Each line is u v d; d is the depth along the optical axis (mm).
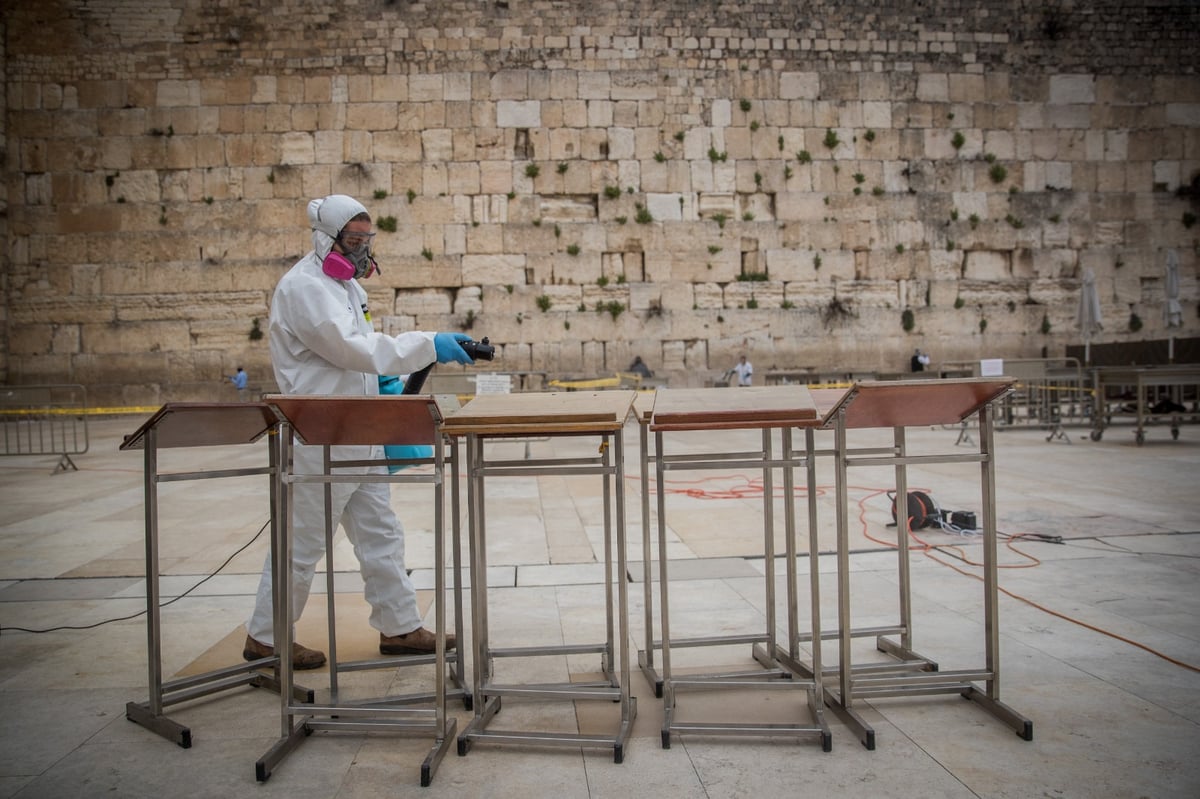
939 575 4988
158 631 3064
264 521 7180
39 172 17547
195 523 7129
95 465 11164
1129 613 4176
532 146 17875
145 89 17516
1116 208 18906
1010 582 4797
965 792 2465
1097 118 18891
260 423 3293
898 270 18500
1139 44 18969
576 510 7574
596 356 17906
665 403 3049
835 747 2816
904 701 3223
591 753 2824
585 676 3596
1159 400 14258
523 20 17906
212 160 17531
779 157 18281
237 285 17578
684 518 7102
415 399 2695
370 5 17703
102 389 17562
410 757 2828
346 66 17672
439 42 17766
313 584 5184
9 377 17578
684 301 18078
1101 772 2568
